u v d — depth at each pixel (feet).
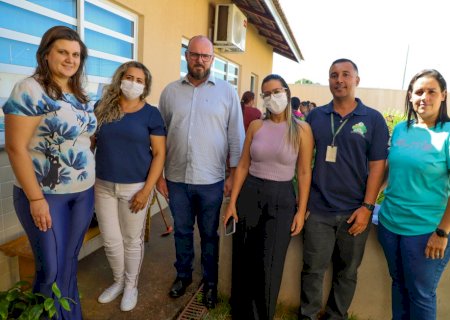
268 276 7.06
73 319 6.64
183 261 8.74
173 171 8.18
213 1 19.21
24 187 5.42
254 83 33.06
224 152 8.23
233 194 7.42
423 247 5.98
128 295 8.25
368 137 6.46
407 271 6.20
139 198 7.57
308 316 7.51
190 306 8.40
